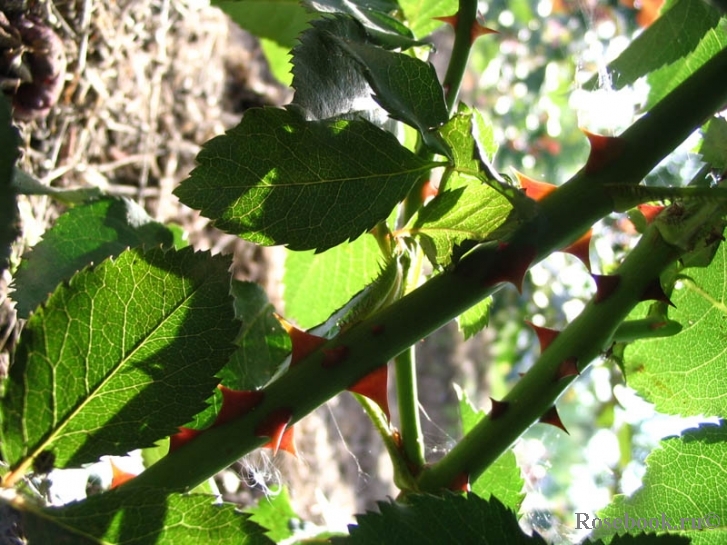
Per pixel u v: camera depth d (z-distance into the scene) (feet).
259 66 2.64
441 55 3.76
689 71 0.88
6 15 1.10
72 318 0.57
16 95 1.13
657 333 0.72
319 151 0.62
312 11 0.73
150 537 0.54
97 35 1.62
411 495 0.58
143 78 1.88
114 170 1.87
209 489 0.80
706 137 0.73
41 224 1.38
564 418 3.40
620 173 0.61
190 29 2.13
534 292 3.33
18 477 0.56
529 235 0.60
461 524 0.57
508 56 3.64
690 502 0.71
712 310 0.78
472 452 0.67
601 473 1.92
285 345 0.88
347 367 0.60
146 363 0.58
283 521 0.96
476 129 0.66
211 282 0.57
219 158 0.62
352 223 0.64
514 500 0.84
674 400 0.81
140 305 0.57
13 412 0.56
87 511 0.53
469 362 4.54
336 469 2.92
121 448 0.58
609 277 0.67
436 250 0.66
